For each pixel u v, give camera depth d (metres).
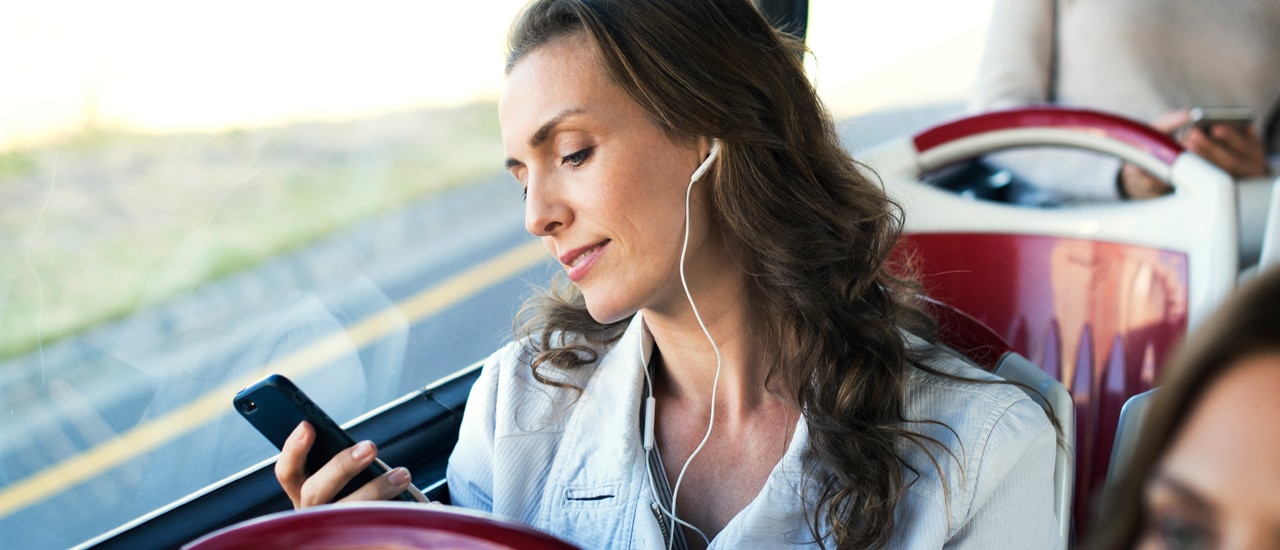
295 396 0.95
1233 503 0.35
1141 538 0.39
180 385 1.31
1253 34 2.64
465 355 1.62
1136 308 1.56
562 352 1.18
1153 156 1.55
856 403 1.00
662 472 1.08
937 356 1.09
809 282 1.02
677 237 0.99
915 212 1.66
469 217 1.62
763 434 1.07
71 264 1.20
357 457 0.92
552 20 0.96
